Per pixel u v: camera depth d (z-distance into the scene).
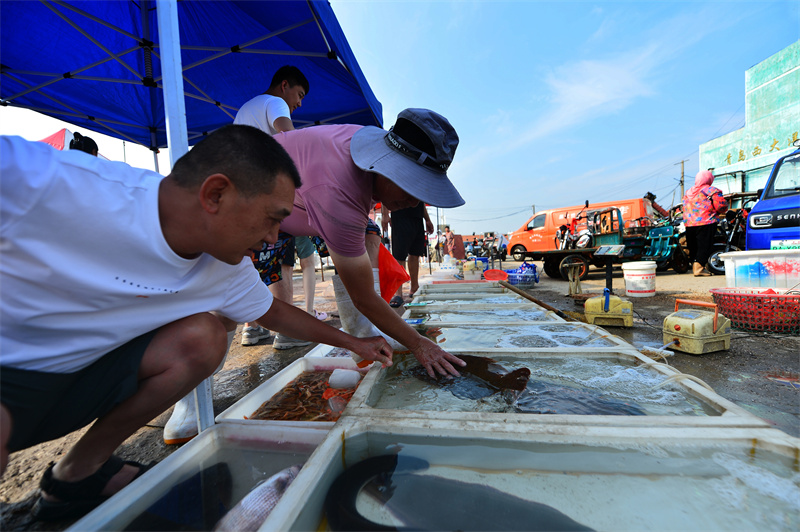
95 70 3.20
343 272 1.47
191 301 1.06
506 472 1.00
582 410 1.35
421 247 4.98
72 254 0.80
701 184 6.23
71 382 0.94
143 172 0.93
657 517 0.82
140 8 2.87
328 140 1.37
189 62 3.40
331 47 2.72
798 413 1.53
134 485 0.95
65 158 0.78
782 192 3.84
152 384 1.00
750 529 0.77
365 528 0.79
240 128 0.88
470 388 1.59
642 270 4.56
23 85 3.18
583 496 0.90
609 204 10.13
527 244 11.55
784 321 2.72
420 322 2.86
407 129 1.26
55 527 1.01
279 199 0.89
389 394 1.59
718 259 6.15
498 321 2.88
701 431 1.10
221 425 1.28
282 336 2.78
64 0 2.56
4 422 0.79
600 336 2.39
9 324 0.80
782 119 12.49
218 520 0.91
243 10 2.84
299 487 0.88
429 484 0.95
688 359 2.29
